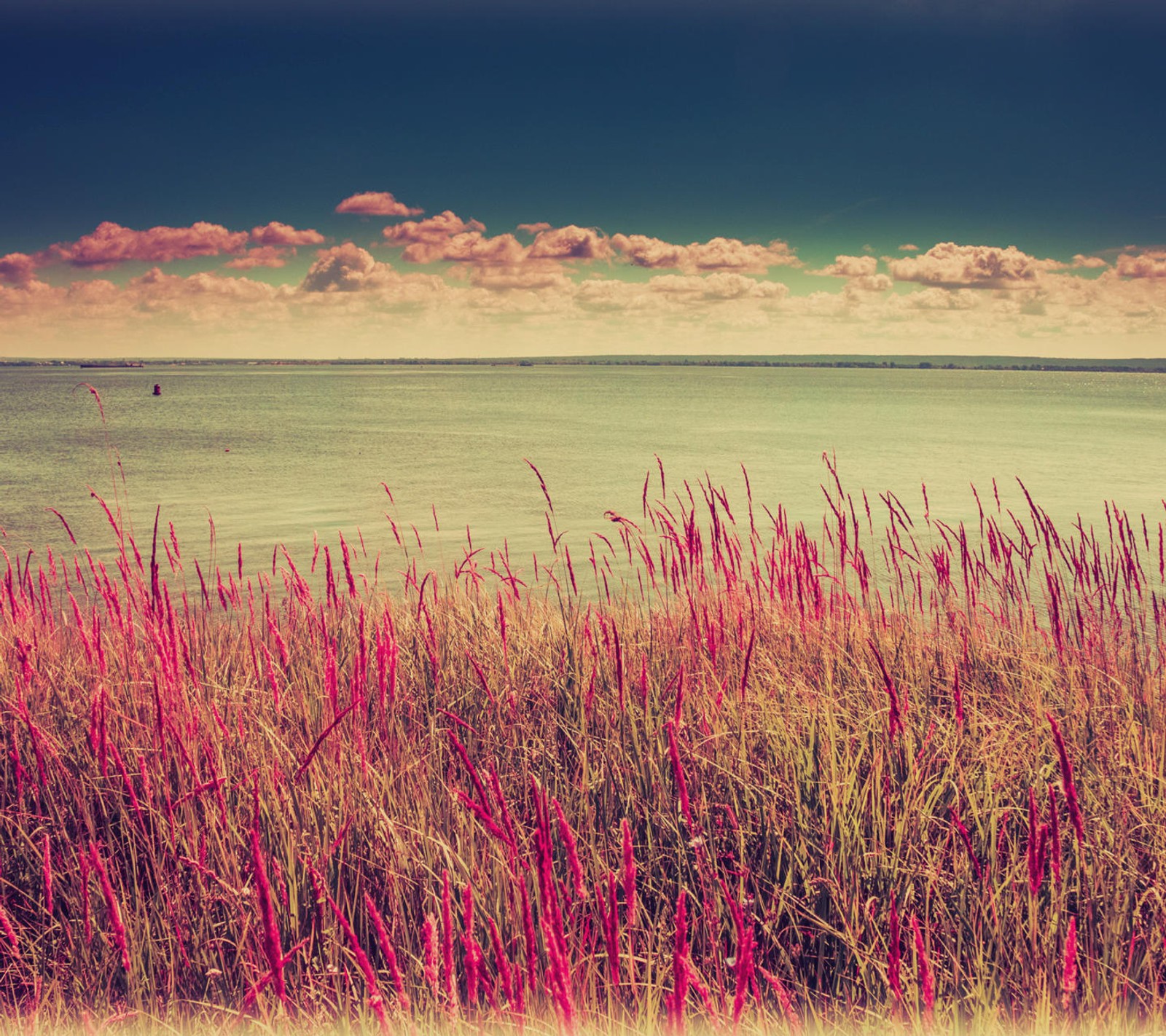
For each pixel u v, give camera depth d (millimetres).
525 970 2445
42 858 3330
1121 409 167000
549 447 67938
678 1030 1631
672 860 3338
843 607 6562
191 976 2910
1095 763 3990
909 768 3676
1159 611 6559
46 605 5941
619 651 4156
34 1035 2492
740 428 94688
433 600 6629
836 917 3062
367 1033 2422
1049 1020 2445
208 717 3941
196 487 39406
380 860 3195
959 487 39562
